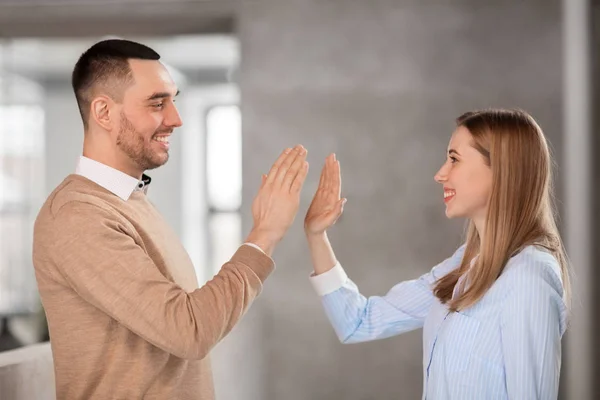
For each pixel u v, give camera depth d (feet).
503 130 5.28
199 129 23.07
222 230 23.47
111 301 4.75
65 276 4.90
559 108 12.62
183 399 5.34
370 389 12.80
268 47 13.16
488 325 5.00
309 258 12.94
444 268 6.40
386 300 6.49
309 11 13.14
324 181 6.56
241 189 13.10
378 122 13.03
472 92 12.89
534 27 12.75
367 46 13.07
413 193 12.96
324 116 13.07
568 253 12.12
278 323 12.91
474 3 12.90
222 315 4.84
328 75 13.10
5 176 19.10
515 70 12.78
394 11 13.03
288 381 12.85
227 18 13.29
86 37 14.46
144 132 5.46
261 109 13.15
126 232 5.06
